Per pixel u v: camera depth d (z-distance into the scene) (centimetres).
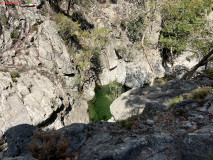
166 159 370
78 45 3148
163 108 654
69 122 2047
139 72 3369
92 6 3578
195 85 1186
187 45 2067
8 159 332
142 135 469
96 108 2594
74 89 2647
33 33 2517
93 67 3297
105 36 3316
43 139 418
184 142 364
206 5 2058
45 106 1780
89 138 478
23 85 1862
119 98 1303
